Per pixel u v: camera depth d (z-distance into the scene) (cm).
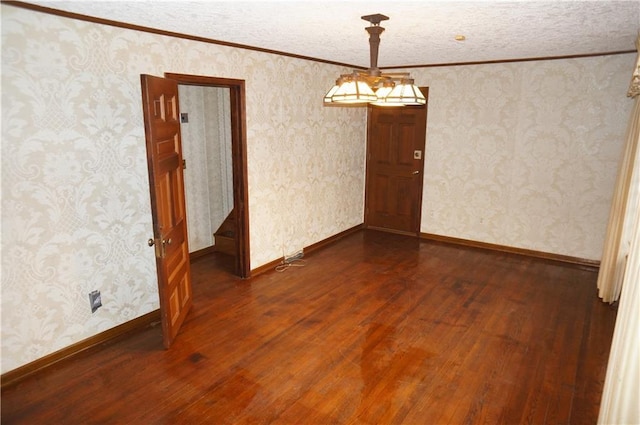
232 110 404
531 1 232
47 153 266
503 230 538
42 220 268
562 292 413
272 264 476
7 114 244
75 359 293
